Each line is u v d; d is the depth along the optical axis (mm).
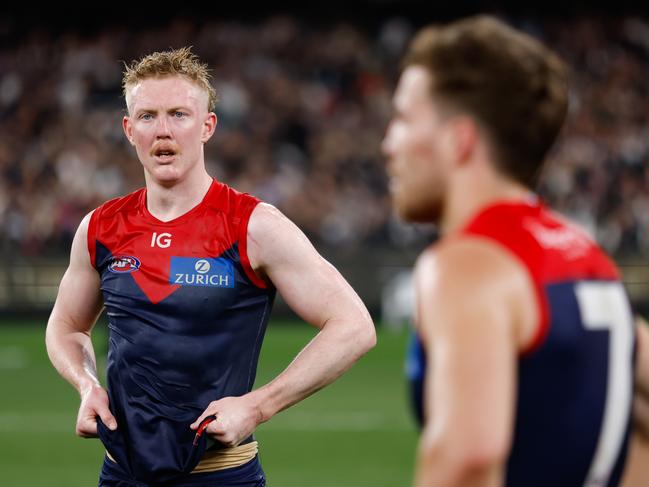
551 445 5168
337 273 10117
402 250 52156
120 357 10070
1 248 55188
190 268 9930
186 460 9781
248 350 10109
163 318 9906
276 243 9883
